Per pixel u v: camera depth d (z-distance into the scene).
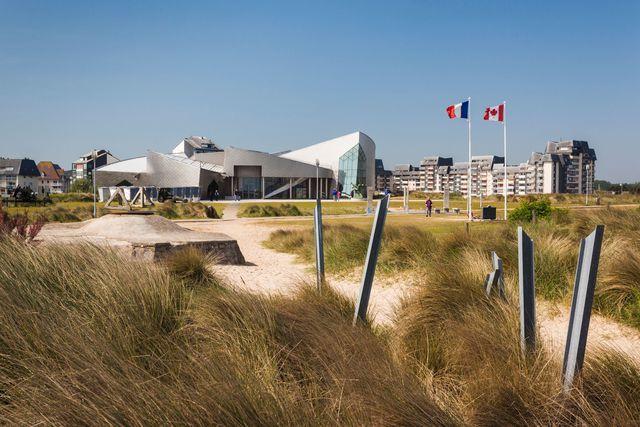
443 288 6.11
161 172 101.69
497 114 33.25
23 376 3.02
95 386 2.69
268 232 28.59
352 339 4.02
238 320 4.16
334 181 113.44
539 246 8.89
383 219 4.91
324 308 5.11
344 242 13.38
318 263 6.23
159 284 4.91
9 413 2.56
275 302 4.96
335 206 65.81
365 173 114.25
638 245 9.28
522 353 3.87
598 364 3.66
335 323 4.51
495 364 3.76
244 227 32.28
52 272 5.00
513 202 76.94
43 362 3.12
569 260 8.27
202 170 99.12
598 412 3.01
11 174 178.38
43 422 2.39
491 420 3.00
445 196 51.91
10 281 4.48
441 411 2.88
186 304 4.78
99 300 4.32
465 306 5.65
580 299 3.37
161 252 13.45
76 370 2.88
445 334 4.84
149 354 3.52
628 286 6.62
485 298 5.54
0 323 3.53
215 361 3.12
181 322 4.27
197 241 14.45
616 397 3.16
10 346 3.32
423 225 28.27
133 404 2.52
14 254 5.43
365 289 4.95
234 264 15.05
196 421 2.46
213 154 118.81
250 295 4.66
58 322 3.63
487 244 10.12
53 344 3.26
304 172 108.81
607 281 6.87
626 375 3.54
